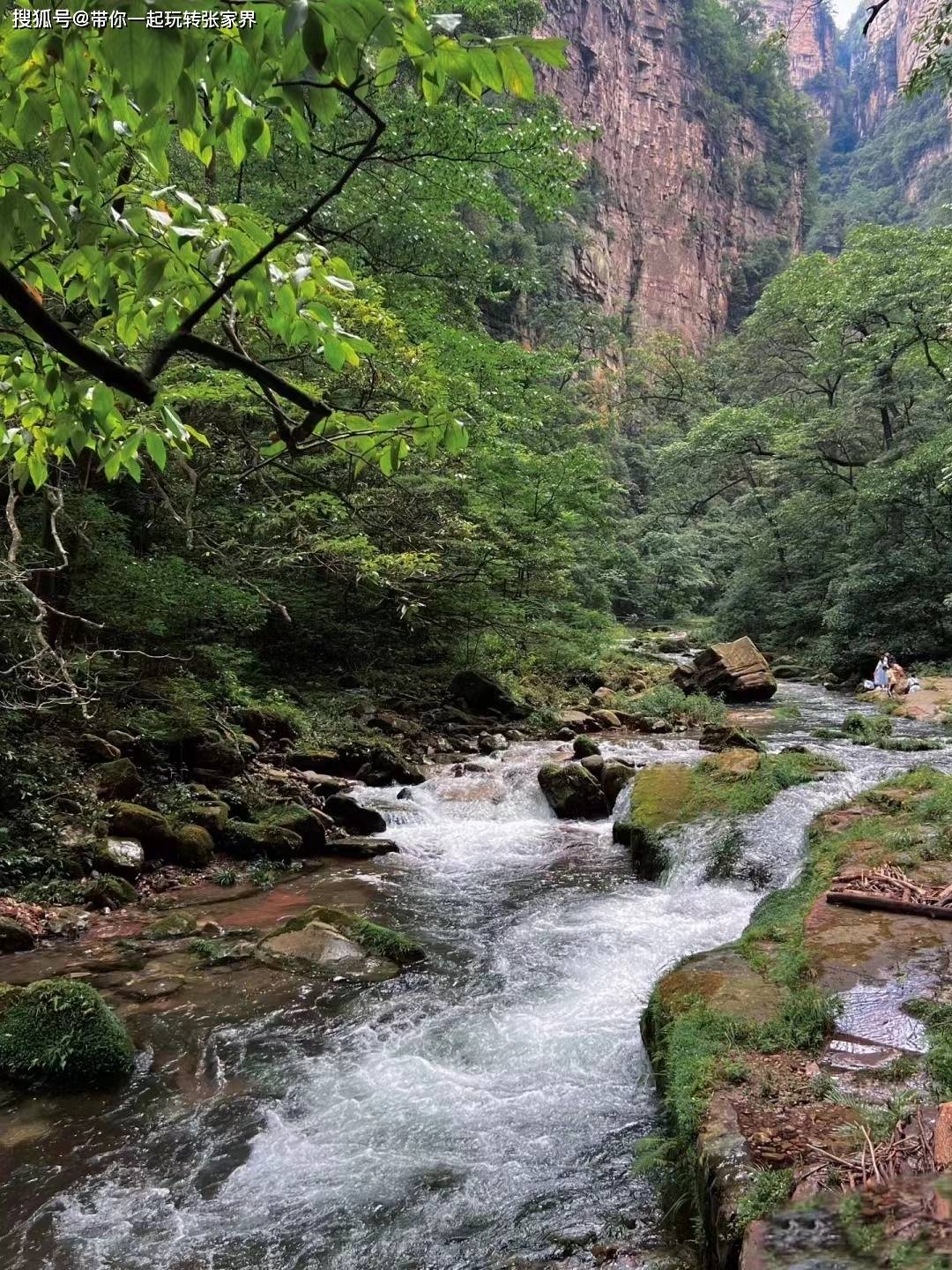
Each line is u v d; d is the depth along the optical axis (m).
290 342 2.15
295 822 7.88
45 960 5.29
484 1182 3.30
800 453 23.77
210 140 1.70
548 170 12.03
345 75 1.33
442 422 2.34
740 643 18.00
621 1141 3.51
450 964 5.39
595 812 9.16
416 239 14.06
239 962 5.33
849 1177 2.36
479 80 1.40
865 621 20.62
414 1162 3.44
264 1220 3.13
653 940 5.66
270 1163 3.45
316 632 13.73
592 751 11.02
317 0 1.20
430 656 15.60
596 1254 2.83
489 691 14.07
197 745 8.77
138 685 9.10
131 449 2.35
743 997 3.92
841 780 8.21
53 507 6.80
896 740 11.16
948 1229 1.96
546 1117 3.72
